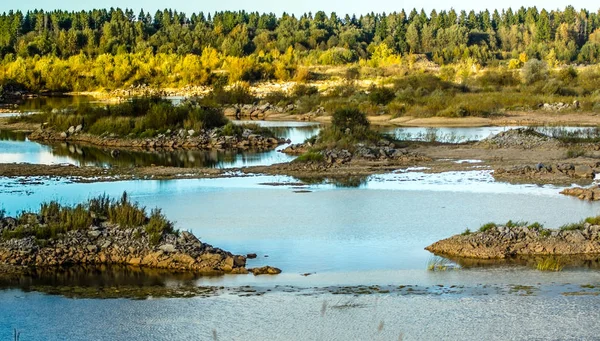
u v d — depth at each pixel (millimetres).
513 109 56375
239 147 40969
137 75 99625
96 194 25766
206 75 98250
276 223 21016
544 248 17516
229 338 12188
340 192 25750
